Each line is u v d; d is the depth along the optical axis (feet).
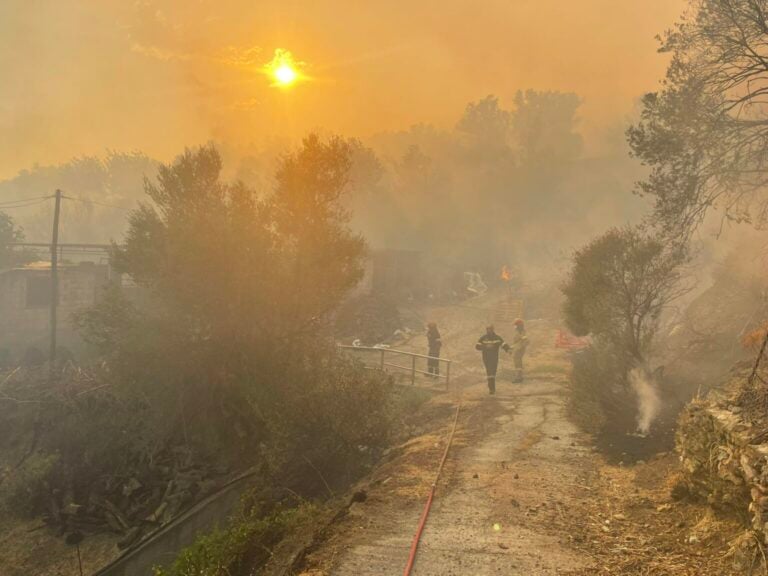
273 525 24.76
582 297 41.37
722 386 27.45
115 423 54.49
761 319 39.06
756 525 16.06
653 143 38.91
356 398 37.47
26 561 45.68
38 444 55.67
